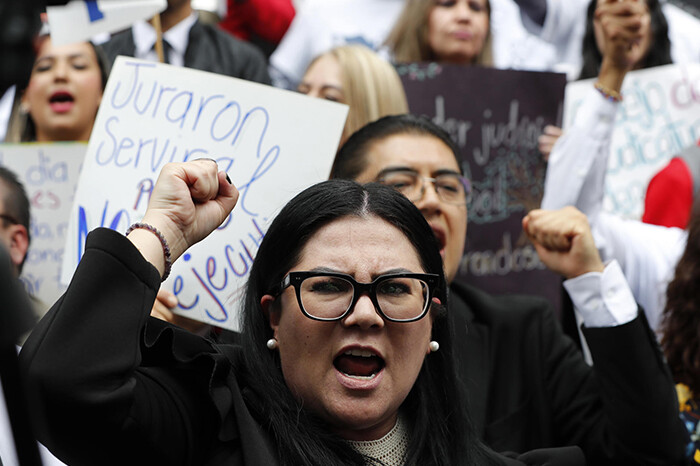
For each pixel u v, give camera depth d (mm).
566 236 2539
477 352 2643
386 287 1739
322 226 1782
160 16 3639
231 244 2283
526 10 4406
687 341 2725
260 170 2342
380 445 1831
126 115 2361
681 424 2471
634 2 3193
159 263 1669
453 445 1910
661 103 3992
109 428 1545
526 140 3424
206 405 1736
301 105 2379
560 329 2789
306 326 1722
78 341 1525
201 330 2549
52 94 3279
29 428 1043
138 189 2305
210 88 2375
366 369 1738
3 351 1027
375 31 4238
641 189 3965
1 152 3002
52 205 2984
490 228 3342
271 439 1743
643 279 3275
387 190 1849
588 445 2549
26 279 2926
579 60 4414
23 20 1203
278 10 4328
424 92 3375
